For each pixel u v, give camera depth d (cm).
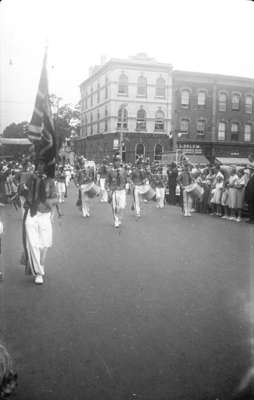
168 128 2706
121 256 784
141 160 2048
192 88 3525
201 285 593
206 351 386
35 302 517
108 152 2661
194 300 528
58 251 823
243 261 742
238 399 308
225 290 564
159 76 2617
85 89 2784
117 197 1165
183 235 1031
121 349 390
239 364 359
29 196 611
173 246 886
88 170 1407
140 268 693
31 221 603
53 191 624
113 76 2586
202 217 1441
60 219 1328
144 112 2653
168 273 661
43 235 615
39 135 664
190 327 441
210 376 343
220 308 495
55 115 1111
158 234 1043
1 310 481
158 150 2692
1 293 549
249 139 3528
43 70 581
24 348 387
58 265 712
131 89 2612
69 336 416
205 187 1591
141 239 968
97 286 590
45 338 411
